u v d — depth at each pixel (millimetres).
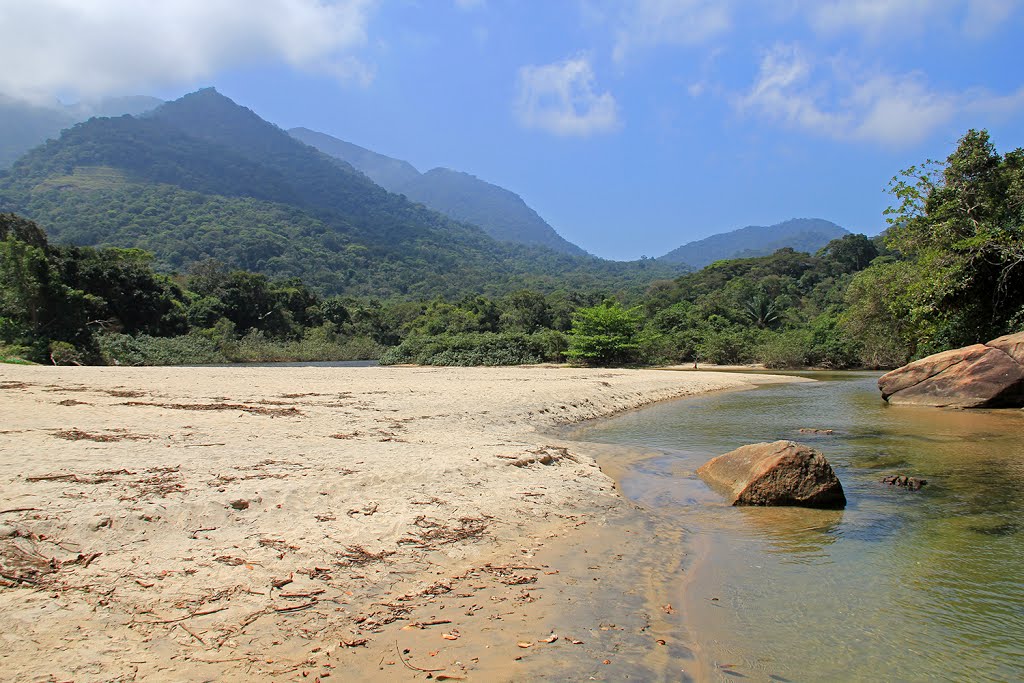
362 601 5020
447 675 3910
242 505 6605
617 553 6590
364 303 121312
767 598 5383
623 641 4520
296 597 4941
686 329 70938
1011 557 6395
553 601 5230
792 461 8992
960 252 21734
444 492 8023
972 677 4074
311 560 5625
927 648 4469
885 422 17297
